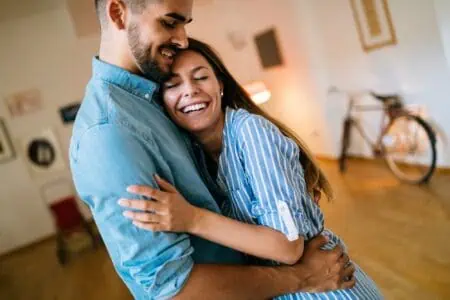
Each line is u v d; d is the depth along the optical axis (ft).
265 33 19.85
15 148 20.44
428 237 9.53
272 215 2.96
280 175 3.02
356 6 13.82
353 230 11.00
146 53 2.87
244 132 3.13
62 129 20.90
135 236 2.65
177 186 3.06
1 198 20.48
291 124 20.70
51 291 14.07
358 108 15.62
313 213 3.43
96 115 2.75
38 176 20.92
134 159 2.66
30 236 21.11
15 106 20.20
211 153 3.64
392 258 9.14
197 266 2.82
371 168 15.57
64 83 20.58
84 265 15.83
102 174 2.62
